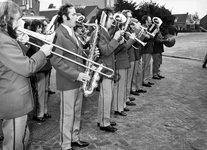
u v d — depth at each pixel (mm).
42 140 3670
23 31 2223
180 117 4676
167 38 7723
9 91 2141
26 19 4672
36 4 22297
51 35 2439
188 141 3676
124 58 4488
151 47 6984
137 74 6438
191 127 4195
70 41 3039
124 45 4340
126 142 3637
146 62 7047
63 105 3115
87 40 4363
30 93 2318
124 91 4789
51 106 5402
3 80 2137
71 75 2922
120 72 4523
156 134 3920
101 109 3963
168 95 6250
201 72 9461
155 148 3459
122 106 4770
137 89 6555
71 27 3174
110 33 4020
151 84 7449
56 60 2889
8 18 2076
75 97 3168
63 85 3055
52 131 4008
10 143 2219
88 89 3227
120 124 4328
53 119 4578
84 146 3482
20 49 2166
